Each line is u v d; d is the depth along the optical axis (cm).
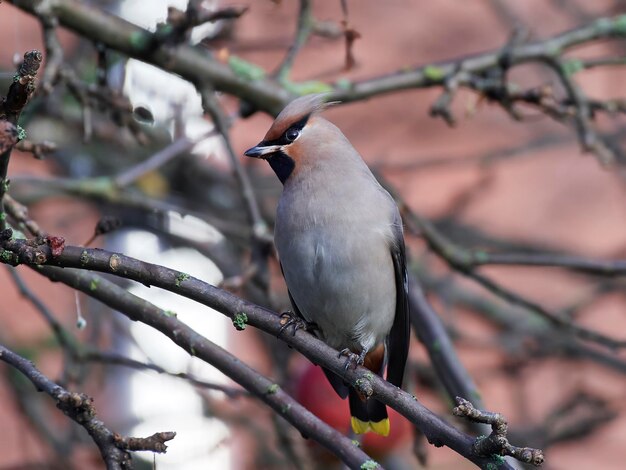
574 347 1334
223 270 1185
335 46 1591
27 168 1439
